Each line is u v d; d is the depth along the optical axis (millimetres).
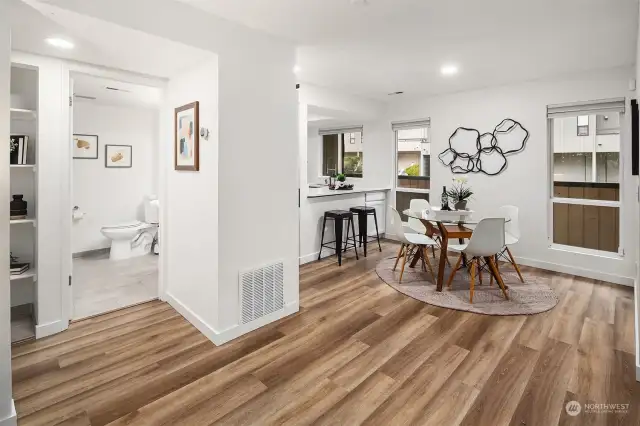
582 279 4125
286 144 3084
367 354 2492
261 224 2914
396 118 5949
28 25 2107
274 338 2730
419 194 6035
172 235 3285
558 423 1812
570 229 4488
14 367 2303
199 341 2676
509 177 4742
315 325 2959
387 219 6289
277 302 3066
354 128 6750
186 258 3041
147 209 5426
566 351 2518
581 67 3893
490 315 3133
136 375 2229
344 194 5375
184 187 3029
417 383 2154
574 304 3375
